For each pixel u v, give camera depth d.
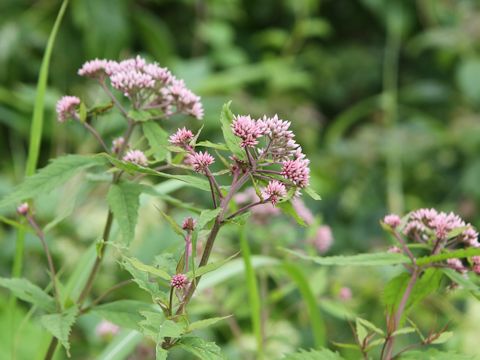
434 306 4.05
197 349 1.48
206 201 5.35
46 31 6.17
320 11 8.57
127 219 1.84
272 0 8.16
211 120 5.61
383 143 6.59
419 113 7.61
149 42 6.66
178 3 7.57
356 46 8.34
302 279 2.57
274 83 6.85
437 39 7.36
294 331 3.54
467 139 6.56
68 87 6.18
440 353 1.76
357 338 1.83
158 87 2.00
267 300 3.06
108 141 4.83
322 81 8.01
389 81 7.89
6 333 3.32
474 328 3.87
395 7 8.11
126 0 6.44
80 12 6.11
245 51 8.13
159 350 1.38
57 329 1.79
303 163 1.58
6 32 5.94
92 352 3.51
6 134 5.66
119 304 1.93
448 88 7.88
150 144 1.95
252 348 3.23
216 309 3.10
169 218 1.58
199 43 7.19
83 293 1.99
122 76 1.95
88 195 4.31
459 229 1.84
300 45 8.30
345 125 7.55
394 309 1.88
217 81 5.90
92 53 6.16
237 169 1.60
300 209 3.09
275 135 1.59
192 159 1.57
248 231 3.03
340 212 6.44
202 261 1.57
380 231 6.27
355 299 3.75
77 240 4.16
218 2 7.32
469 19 7.52
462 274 1.85
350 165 6.60
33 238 4.00
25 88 4.93
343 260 1.79
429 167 6.71
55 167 1.87
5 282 1.93
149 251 3.84
